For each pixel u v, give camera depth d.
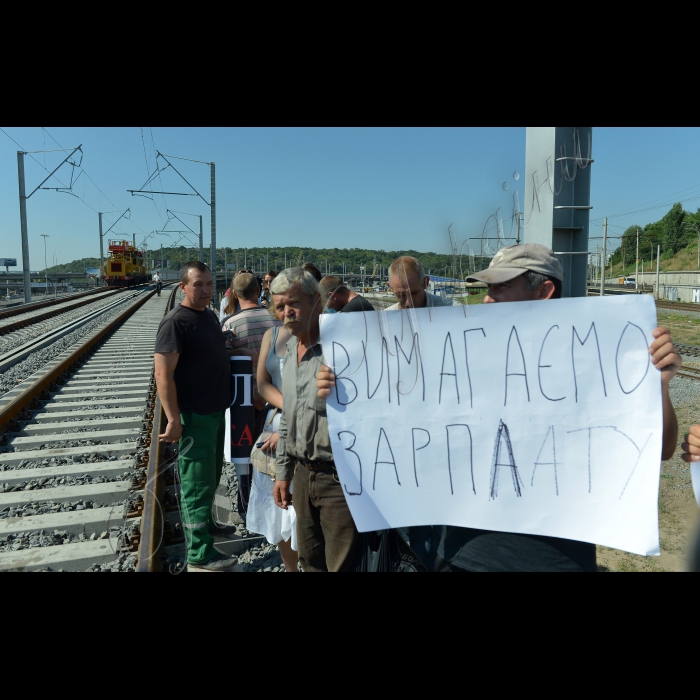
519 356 1.83
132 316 22.14
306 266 3.97
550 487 1.79
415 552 2.35
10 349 11.96
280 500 2.58
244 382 3.44
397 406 1.91
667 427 1.79
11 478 4.44
